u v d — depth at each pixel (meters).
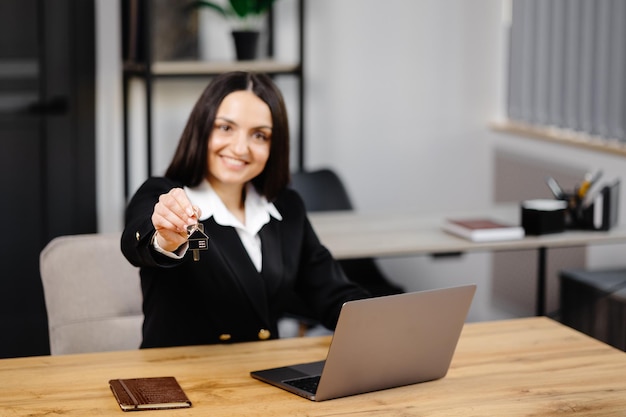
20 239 5.09
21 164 5.04
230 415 2.00
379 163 5.58
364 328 2.07
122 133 5.13
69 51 5.01
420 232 3.85
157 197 2.43
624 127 4.53
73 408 2.02
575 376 2.28
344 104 5.51
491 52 5.55
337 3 5.41
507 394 2.16
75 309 2.68
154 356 2.36
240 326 2.50
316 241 2.69
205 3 5.02
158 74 4.89
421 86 5.55
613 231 3.87
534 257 5.00
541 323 2.68
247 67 5.00
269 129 2.49
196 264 2.44
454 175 5.64
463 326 2.46
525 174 5.22
